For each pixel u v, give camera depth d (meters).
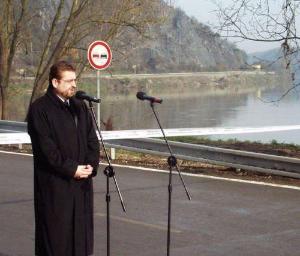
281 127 14.25
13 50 22.72
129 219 8.16
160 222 7.98
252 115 32.12
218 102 43.38
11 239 7.24
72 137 4.73
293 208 8.71
